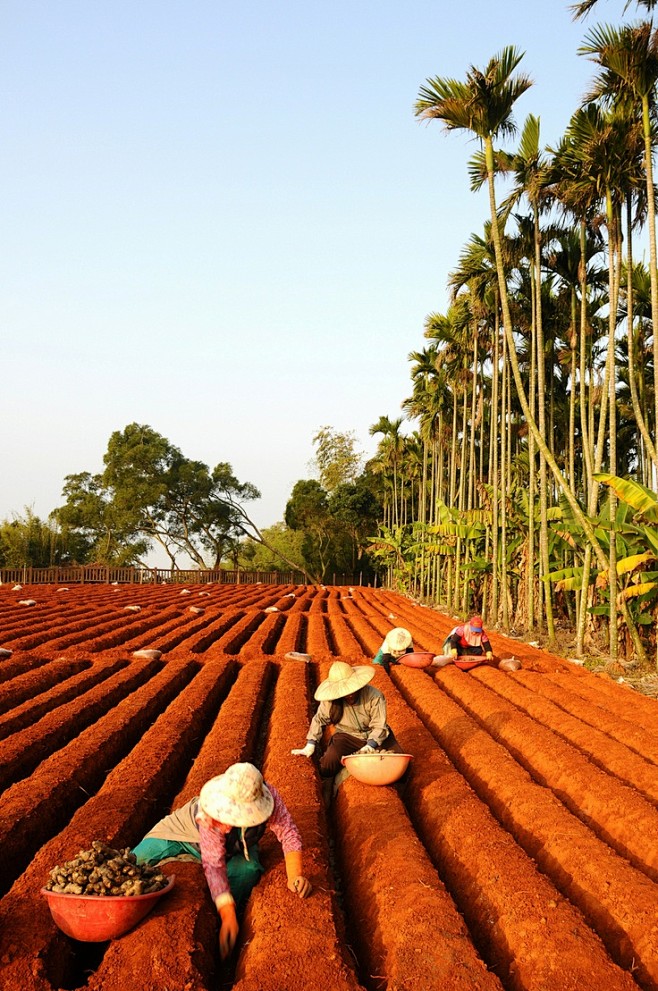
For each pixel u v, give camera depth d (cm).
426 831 721
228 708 1115
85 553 7288
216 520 7412
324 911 521
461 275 2397
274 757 871
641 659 1648
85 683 1273
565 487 1730
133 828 677
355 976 464
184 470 7100
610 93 1595
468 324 2914
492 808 778
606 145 1627
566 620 2555
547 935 501
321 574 7875
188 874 553
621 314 2361
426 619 2875
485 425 3925
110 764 890
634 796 741
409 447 5244
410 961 474
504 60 1716
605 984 453
